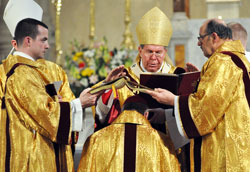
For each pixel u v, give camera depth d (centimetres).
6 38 1300
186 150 659
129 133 573
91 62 1015
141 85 594
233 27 745
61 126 580
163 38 679
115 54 1042
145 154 566
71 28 1781
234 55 595
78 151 786
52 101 590
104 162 565
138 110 591
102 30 1791
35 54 617
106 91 652
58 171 596
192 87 619
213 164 576
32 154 579
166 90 602
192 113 579
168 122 624
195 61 1254
